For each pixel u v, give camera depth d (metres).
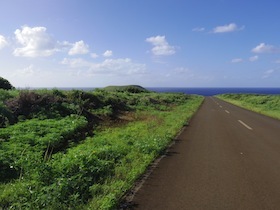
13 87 27.91
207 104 42.31
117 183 5.85
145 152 8.92
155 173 6.79
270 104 38.34
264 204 4.95
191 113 24.86
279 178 6.41
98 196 5.17
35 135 10.20
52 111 15.03
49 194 4.96
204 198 5.21
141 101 31.00
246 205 4.90
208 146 10.19
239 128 15.16
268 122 18.27
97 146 9.50
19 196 5.14
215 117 21.45
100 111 18.70
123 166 7.18
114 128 14.74
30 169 6.55
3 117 12.21
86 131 13.25
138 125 15.67
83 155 7.02
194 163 7.75
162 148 9.55
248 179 6.33
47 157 8.25
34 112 14.33
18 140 9.28
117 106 23.12
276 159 8.21
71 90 20.95
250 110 30.47
